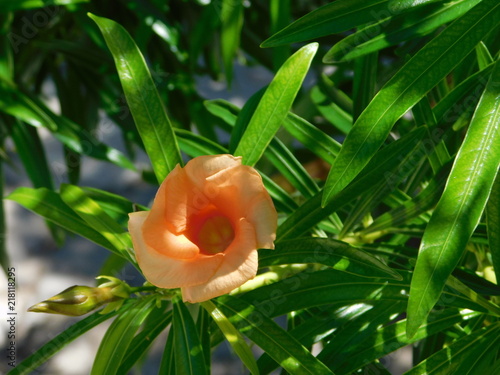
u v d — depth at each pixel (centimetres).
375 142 46
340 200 50
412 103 46
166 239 45
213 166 45
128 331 48
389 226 53
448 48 46
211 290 44
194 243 46
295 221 51
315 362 47
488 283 49
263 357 50
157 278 45
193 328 49
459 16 47
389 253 53
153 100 49
